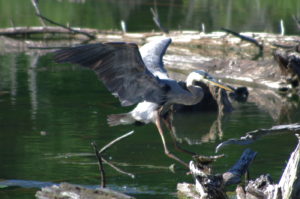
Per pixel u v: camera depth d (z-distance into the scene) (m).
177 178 9.62
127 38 24.53
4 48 24.62
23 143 11.56
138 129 13.03
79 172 9.86
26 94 16.34
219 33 24.05
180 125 13.58
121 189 9.02
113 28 27.41
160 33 24.52
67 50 7.77
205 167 8.30
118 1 38.97
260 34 22.98
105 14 32.59
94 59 8.10
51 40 25.73
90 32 25.50
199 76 10.22
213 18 30.58
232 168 8.77
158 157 10.86
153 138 12.28
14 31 25.58
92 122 13.44
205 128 13.22
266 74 18.69
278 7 35.78
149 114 10.00
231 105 15.26
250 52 22.47
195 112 15.07
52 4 36.75
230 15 31.81
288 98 16.75
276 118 14.14
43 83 17.98
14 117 13.73
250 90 17.83
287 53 18.14
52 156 10.71
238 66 19.45
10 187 9.03
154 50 10.58
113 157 10.81
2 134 12.19
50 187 8.84
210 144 11.77
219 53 22.36
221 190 8.15
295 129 8.23
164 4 37.22
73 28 25.69
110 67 8.42
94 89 17.41
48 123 13.22
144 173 9.88
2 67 20.53
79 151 11.09
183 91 9.95
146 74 8.87
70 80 18.69
